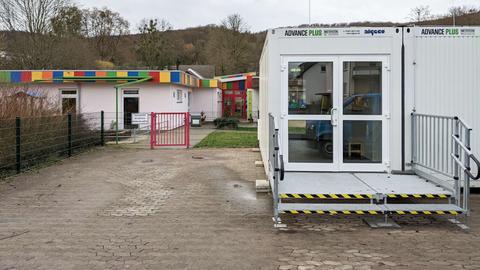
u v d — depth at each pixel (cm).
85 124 1519
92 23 5481
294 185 677
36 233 568
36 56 3316
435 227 595
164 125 2367
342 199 706
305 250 500
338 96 776
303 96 779
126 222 621
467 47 783
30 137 1109
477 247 511
